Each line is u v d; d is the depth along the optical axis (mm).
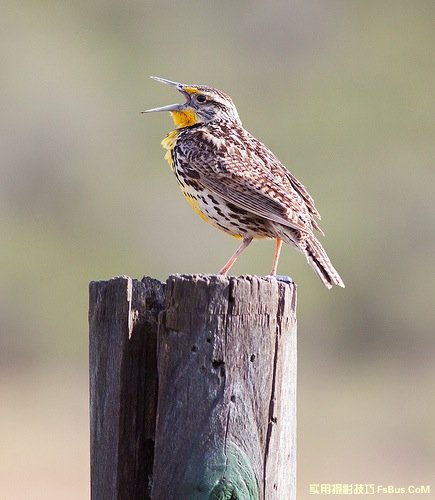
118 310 4258
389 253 19453
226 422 4156
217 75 22391
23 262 18906
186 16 22844
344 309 19203
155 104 21250
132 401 4250
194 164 6426
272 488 4219
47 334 18703
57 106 20297
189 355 4172
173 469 4152
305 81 22375
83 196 19750
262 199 6246
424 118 21750
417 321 19375
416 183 20141
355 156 20812
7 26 21047
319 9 23031
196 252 19016
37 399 17031
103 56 21562
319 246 6199
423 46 22875
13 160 19812
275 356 4230
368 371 18859
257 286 4203
